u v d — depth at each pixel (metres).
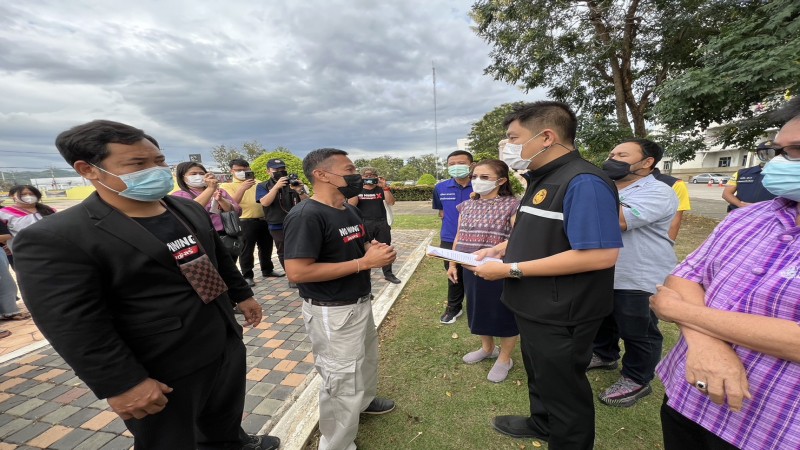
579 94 11.59
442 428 2.25
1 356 3.22
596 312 1.47
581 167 1.48
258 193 5.23
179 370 1.40
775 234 1.02
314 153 1.88
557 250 1.50
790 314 0.91
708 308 1.06
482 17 10.53
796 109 0.99
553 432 1.63
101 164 1.26
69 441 2.16
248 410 2.42
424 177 22.53
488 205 2.66
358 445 2.12
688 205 3.03
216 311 1.56
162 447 1.41
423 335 3.48
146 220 1.41
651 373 2.38
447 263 3.70
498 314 2.52
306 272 1.72
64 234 1.16
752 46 6.27
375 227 4.98
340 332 1.85
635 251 2.20
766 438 0.95
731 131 7.51
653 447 2.04
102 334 1.19
